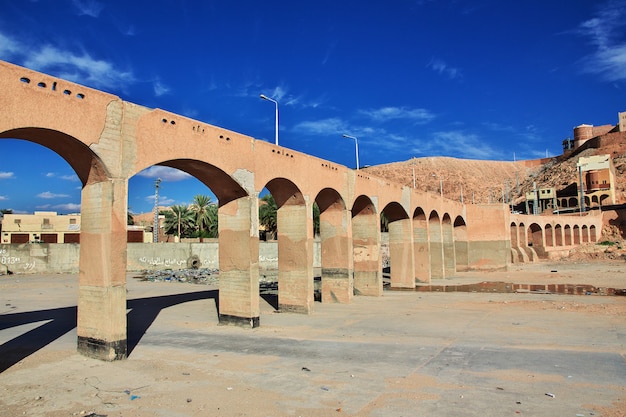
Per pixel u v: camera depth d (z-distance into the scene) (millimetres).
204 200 56469
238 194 17281
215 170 15922
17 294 27844
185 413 8703
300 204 20500
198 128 15008
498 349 13492
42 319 19000
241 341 14922
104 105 12180
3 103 10148
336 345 14320
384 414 8523
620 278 35812
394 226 32125
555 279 36438
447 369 11438
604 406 8750
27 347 13930
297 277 20562
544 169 129250
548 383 10195
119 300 12383
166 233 59969
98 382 10570
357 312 21047
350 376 10953
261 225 51375
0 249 39938
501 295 27406
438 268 38344
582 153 108938
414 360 12383
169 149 13969
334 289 24016
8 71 10266
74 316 19719
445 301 24781
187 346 14250
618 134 103812
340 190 23250
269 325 17781
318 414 8570
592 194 81500
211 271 44312
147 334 16109
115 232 12289
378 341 14891
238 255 17359
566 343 14148
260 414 8617
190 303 23984
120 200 12453
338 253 24016
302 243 20453
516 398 9258
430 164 140750
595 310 20625
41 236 51531
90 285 12602
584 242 66250
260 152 17750
